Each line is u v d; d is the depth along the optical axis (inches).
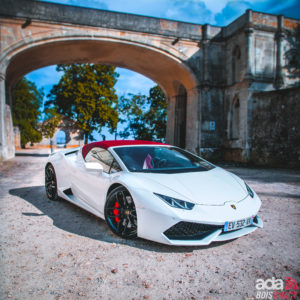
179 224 95.9
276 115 493.0
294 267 90.0
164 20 590.9
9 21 501.7
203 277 83.4
